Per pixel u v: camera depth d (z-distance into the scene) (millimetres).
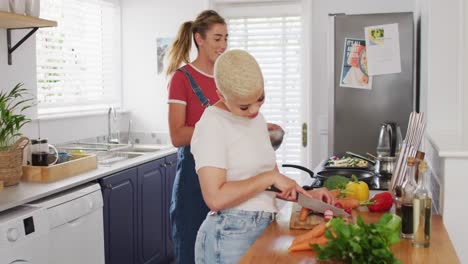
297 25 4230
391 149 2818
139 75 4566
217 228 1672
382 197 1955
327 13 4055
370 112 3611
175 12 4422
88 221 2787
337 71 3639
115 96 4605
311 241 1502
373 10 3959
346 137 3664
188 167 2445
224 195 1551
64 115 3771
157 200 3736
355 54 3598
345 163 3020
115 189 3137
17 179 2664
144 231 3545
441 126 2709
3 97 2693
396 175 2162
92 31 4320
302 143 4281
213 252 1677
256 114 1626
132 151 4195
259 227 1690
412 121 2123
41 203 2465
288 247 1546
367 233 1298
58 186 2619
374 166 2936
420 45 3488
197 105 2467
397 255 1487
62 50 3932
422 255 1487
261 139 1727
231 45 4371
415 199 1561
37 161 2805
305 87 4238
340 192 2066
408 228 1637
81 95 4195
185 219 2463
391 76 3557
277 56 4285
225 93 1516
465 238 2021
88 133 4082
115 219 3150
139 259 3484
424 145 3025
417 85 3646
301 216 1768
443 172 2045
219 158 1585
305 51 4211
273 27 4273
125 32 4570
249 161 1662
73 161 2920
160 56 4488
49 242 2453
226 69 1494
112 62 4590
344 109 3650
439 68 2674
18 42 3133
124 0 4547
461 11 2605
